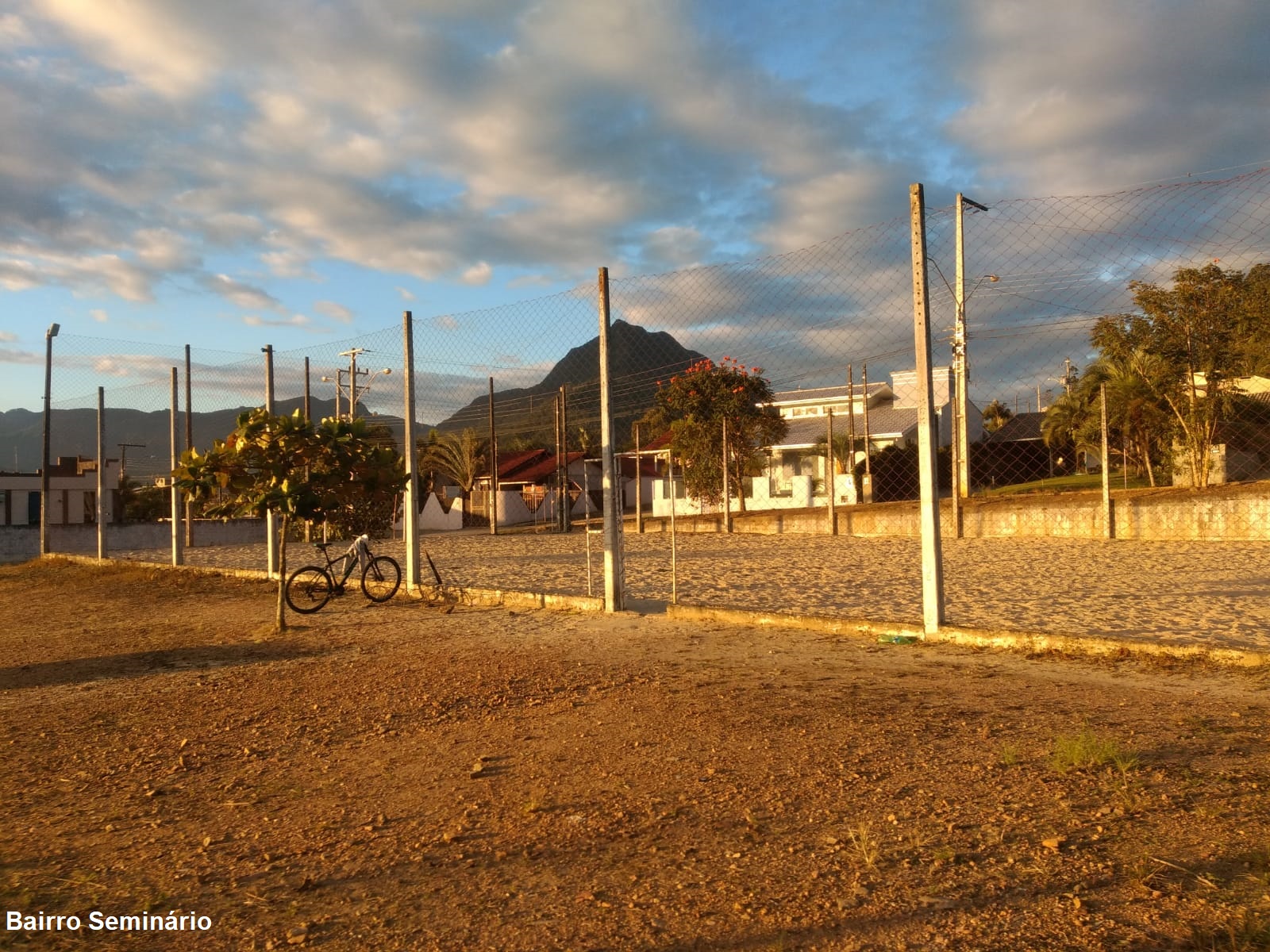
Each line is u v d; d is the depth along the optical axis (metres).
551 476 50.47
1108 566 14.45
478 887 3.41
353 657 8.72
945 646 8.06
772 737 5.18
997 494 25.06
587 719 5.86
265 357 16.06
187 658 9.11
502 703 6.45
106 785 4.95
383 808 4.36
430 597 12.98
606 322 10.70
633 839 3.79
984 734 5.05
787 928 2.95
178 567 18.64
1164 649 7.12
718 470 28.19
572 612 11.12
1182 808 3.78
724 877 3.36
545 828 3.96
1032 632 7.70
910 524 23.00
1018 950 2.74
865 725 5.35
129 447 22.62
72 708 6.96
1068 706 5.71
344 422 10.91
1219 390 15.45
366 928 3.12
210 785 4.86
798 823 3.85
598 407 11.07
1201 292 14.37
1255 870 3.17
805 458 38.56
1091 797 3.96
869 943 2.83
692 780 4.50
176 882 3.58
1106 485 19.39
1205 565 14.20
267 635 10.42
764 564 16.92
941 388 36.91
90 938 3.12
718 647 8.35
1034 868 3.29
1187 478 19.45
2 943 3.08
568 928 3.04
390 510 28.64
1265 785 4.02
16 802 4.70
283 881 3.55
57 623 12.66
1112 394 19.25
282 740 5.73
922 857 3.43
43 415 24.67
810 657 7.74
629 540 26.03
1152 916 2.90
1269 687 6.14
